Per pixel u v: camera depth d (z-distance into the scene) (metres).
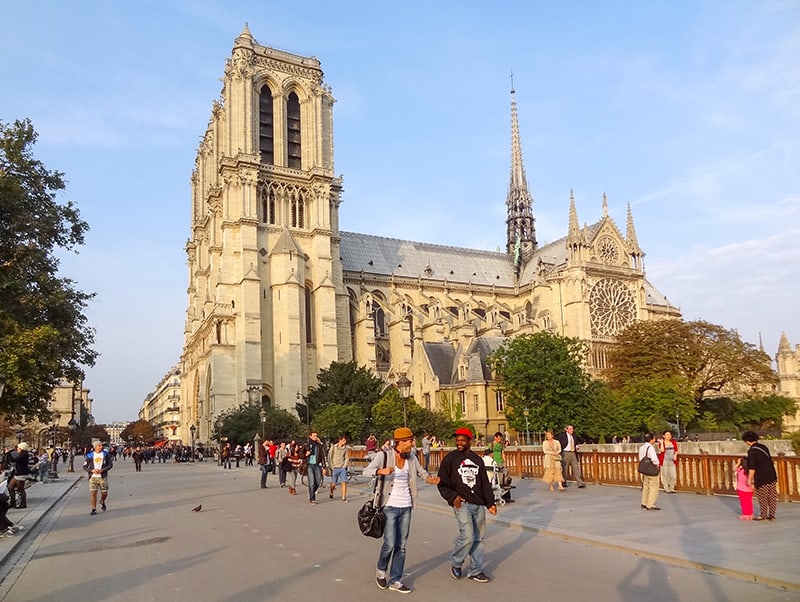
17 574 17.31
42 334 43.25
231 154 111.88
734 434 95.12
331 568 16.44
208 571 16.47
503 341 94.88
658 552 16.98
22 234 46.53
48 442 143.25
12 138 46.69
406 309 120.88
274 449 59.31
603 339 124.56
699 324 98.94
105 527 25.97
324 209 116.69
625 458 34.44
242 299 105.94
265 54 118.56
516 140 160.25
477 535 14.95
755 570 14.72
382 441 80.06
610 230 132.88
